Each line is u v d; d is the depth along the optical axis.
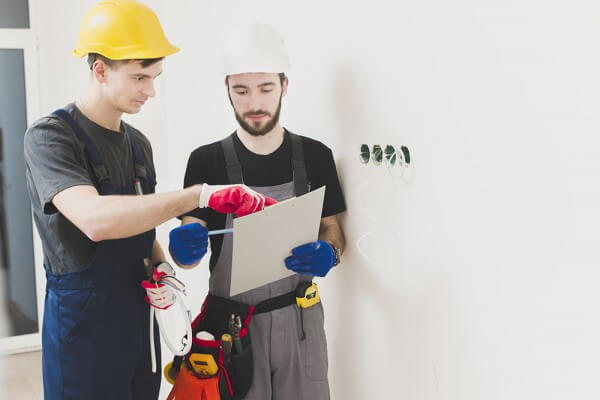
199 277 3.30
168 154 3.70
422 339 1.84
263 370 2.02
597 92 1.24
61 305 1.83
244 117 1.99
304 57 2.32
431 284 1.78
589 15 1.25
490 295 1.56
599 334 1.29
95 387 1.86
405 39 1.79
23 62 3.89
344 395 2.29
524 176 1.43
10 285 4.11
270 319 2.01
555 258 1.37
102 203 1.61
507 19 1.43
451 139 1.64
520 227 1.45
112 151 1.92
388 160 1.91
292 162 2.06
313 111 2.30
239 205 1.71
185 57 3.33
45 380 1.92
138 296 1.94
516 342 1.50
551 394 1.42
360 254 2.12
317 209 1.81
